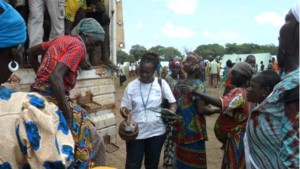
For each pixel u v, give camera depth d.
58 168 1.52
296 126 1.62
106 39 4.93
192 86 4.42
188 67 4.50
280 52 1.84
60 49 2.49
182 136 4.58
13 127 1.48
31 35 4.43
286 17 1.81
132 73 36.12
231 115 3.73
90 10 5.11
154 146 4.48
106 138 4.71
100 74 4.60
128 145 4.46
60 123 1.62
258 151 1.87
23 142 1.48
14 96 1.56
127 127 4.18
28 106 1.52
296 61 1.76
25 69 3.58
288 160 1.62
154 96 4.48
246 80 3.78
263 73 3.02
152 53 4.59
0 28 1.59
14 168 1.48
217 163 6.79
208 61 25.98
